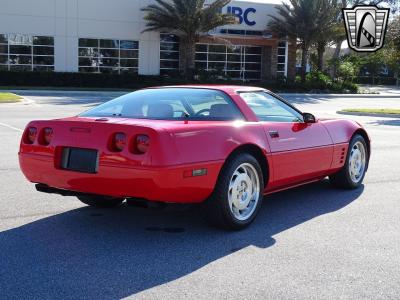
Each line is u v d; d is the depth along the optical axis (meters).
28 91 30.53
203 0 35.97
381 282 3.94
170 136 4.56
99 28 36.69
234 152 5.14
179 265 4.25
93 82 35.84
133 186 4.54
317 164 6.26
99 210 5.91
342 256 4.49
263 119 5.70
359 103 31.31
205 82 37.59
